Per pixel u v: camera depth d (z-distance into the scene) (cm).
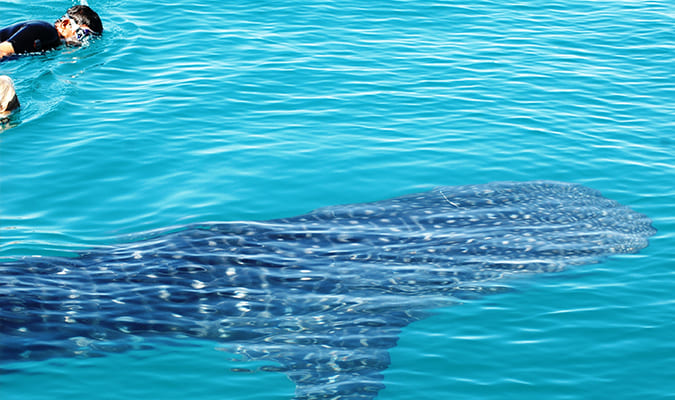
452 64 1251
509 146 985
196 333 649
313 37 1350
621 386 588
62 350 624
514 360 616
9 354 616
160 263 725
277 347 634
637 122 1065
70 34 1303
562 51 1329
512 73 1222
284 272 716
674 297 693
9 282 684
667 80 1213
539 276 720
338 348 631
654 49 1346
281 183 891
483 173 915
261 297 686
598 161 951
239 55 1262
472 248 755
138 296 680
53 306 662
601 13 1540
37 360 613
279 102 1100
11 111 1054
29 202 847
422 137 1005
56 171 911
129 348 630
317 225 798
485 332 649
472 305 683
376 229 789
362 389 582
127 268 717
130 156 948
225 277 708
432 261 736
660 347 630
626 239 780
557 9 1559
